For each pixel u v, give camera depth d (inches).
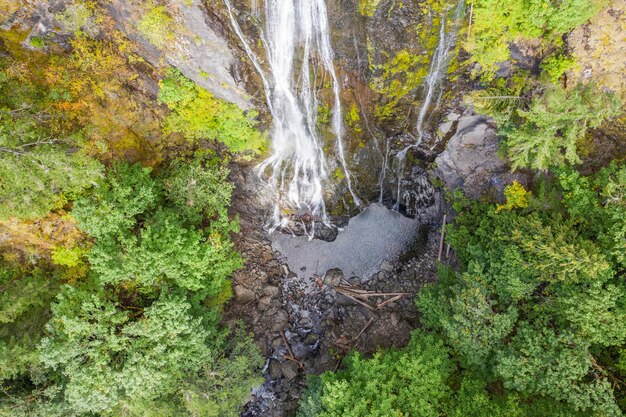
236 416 617.6
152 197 572.7
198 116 660.7
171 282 596.1
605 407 450.6
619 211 464.1
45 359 486.9
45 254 562.3
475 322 549.3
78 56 551.5
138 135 625.9
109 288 569.3
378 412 516.7
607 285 455.2
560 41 541.6
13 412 488.4
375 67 672.4
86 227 531.5
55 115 539.5
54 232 549.0
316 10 617.9
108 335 520.7
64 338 515.5
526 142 534.6
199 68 621.6
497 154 639.1
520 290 524.7
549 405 491.5
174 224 585.6
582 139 549.0
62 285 531.5
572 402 471.2
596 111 473.1
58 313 518.0
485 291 557.3
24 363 507.5
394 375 560.7
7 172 475.8
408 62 653.3
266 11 603.2
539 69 572.4
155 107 633.6
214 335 653.9
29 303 529.0
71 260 561.6
